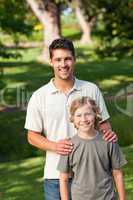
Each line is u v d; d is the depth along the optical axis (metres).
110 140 4.80
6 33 21.59
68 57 4.95
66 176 4.88
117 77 28.92
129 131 14.25
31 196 9.57
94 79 28.33
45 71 31.11
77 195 4.80
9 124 16.17
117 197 5.00
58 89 5.07
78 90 5.09
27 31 22.02
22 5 27.86
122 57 17.16
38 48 44.97
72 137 4.86
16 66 33.00
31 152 13.75
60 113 5.04
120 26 16.53
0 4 24.81
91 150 4.77
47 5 31.52
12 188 10.25
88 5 20.97
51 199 5.10
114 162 4.82
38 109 5.09
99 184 4.77
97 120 4.82
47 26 31.98
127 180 9.98
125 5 16.28
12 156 13.66
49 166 5.06
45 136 5.16
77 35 62.25
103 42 17.22
